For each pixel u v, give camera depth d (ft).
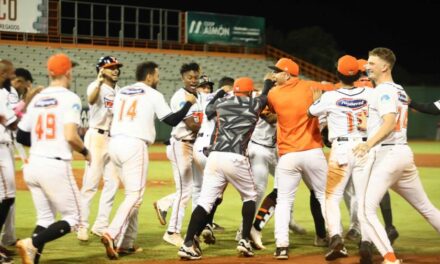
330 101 46.24
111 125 50.21
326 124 49.78
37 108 40.78
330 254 46.01
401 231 59.26
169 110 47.60
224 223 63.82
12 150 45.47
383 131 39.75
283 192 48.34
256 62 240.53
